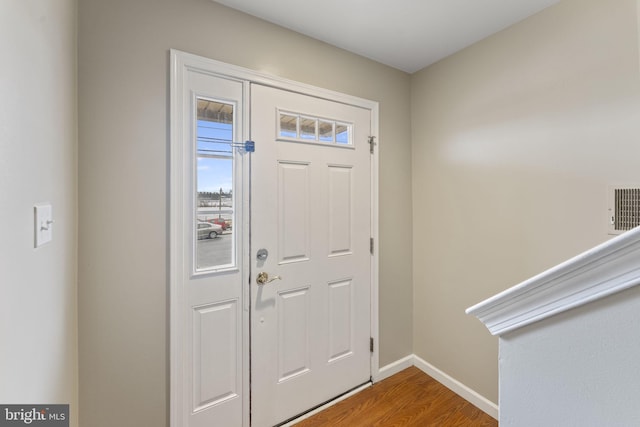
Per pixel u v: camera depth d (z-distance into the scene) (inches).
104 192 48.6
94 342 48.1
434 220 82.8
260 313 63.3
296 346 68.4
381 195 82.4
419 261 87.4
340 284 75.4
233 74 59.2
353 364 77.5
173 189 53.8
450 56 78.0
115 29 48.9
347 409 71.1
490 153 69.3
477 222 72.3
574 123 55.5
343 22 64.3
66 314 41.4
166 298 53.7
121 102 49.6
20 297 26.1
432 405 72.4
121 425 50.3
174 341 54.1
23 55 26.6
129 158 50.4
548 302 18.8
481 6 59.1
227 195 59.4
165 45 52.9
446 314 79.9
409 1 57.7
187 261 55.3
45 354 32.8
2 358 23.0
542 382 19.6
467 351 74.7
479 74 71.4
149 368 52.4
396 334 86.1
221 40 58.2
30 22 28.2
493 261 69.2
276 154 64.8
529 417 20.3
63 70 39.6
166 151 53.4
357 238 78.1
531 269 62.2
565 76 56.6
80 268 46.9
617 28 50.1
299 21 63.9
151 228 52.3
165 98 53.1
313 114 69.8
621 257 15.6
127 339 50.7
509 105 65.6
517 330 20.9
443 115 80.0
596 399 17.2
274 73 64.3
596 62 52.6
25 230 27.3
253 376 62.5
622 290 16.0
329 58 72.4
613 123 50.8
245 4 58.5
